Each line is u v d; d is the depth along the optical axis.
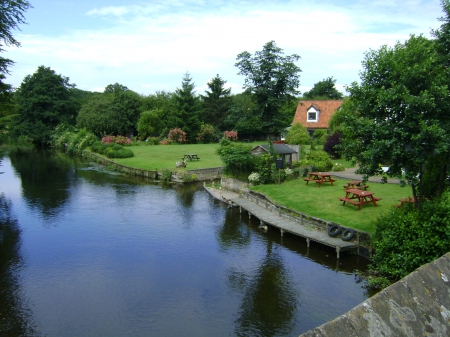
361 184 25.81
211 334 12.39
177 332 12.52
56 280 16.33
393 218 15.65
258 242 20.64
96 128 72.00
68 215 26.20
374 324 4.37
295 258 18.30
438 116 14.35
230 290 15.30
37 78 84.81
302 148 40.16
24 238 21.55
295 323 12.91
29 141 89.50
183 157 48.47
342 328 4.19
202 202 30.09
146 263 18.05
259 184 30.53
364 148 15.62
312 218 21.05
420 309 4.83
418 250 14.19
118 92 83.44
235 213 26.69
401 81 14.55
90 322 13.14
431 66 14.58
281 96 41.06
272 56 39.62
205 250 19.61
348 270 16.75
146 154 55.00
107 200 30.80
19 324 13.04
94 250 19.70
